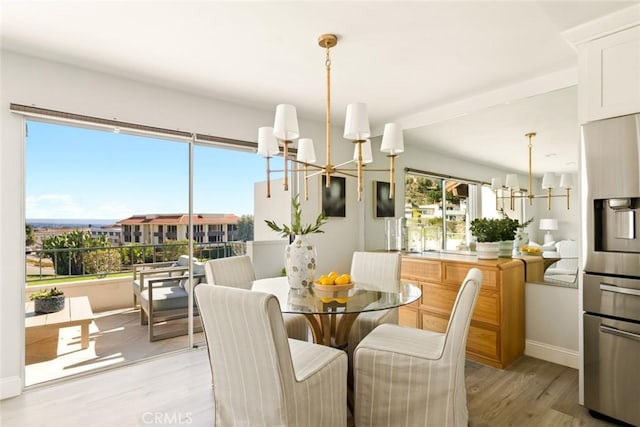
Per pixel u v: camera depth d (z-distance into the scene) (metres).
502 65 2.58
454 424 1.69
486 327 2.77
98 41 2.24
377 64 2.57
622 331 1.89
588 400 2.04
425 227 3.71
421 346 1.89
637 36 1.82
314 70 2.68
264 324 1.36
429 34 2.14
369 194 4.35
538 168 2.80
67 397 2.27
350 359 2.45
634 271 1.85
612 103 1.92
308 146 2.48
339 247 4.28
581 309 2.08
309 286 2.30
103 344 2.86
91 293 2.79
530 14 1.91
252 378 1.47
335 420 1.73
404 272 3.48
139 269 3.01
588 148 2.01
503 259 3.01
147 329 3.09
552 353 2.80
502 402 2.18
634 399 1.86
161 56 2.45
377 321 2.47
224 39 2.21
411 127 3.82
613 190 1.91
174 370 2.68
